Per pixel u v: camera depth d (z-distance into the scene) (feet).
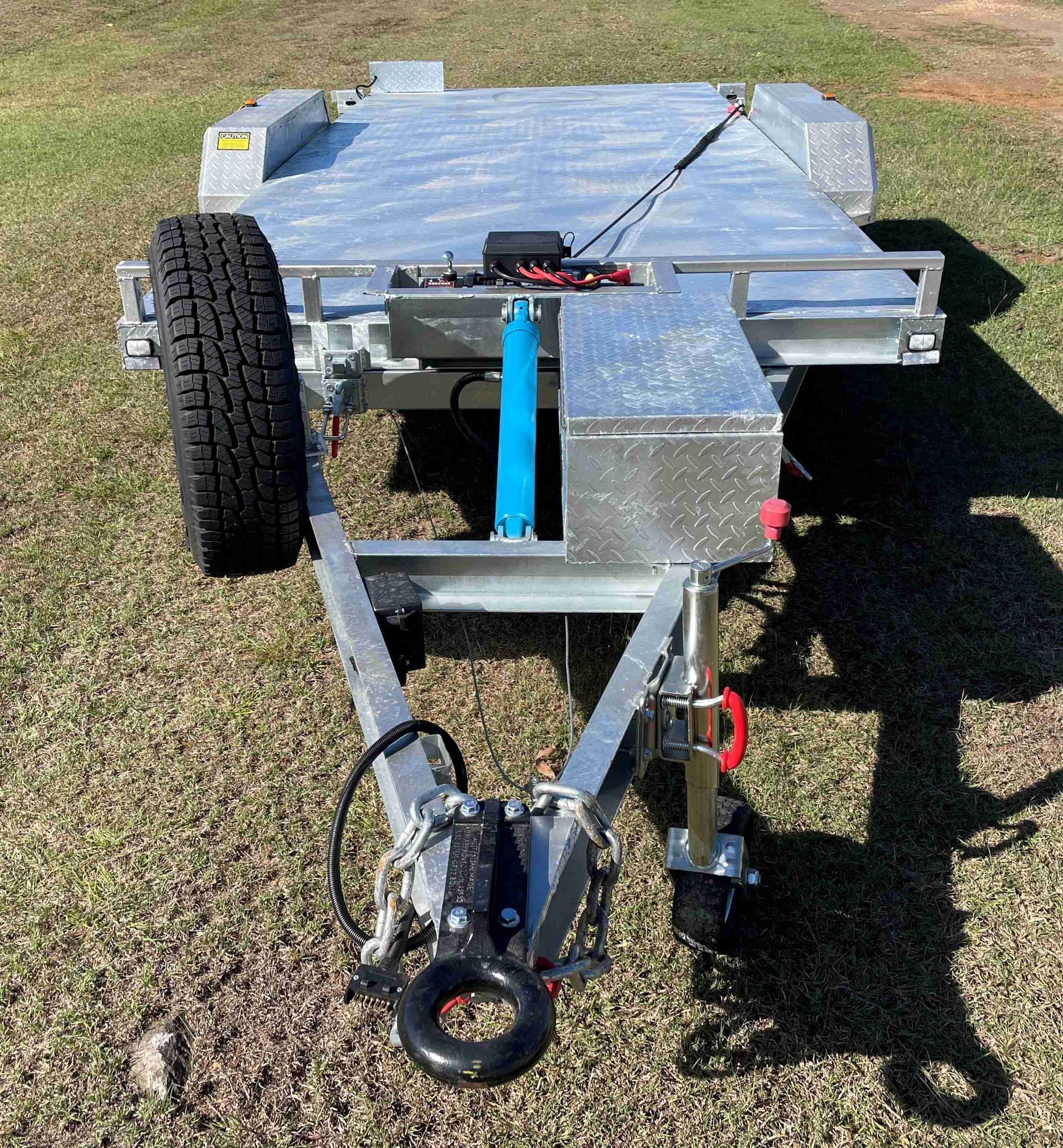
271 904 8.34
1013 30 51.57
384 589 6.58
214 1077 7.19
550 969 4.32
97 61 48.44
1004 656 10.87
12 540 13.14
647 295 8.12
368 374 10.27
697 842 7.45
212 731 10.09
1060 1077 7.03
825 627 11.35
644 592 6.75
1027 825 8.91
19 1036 7.45
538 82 39.99
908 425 15.42
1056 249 22.12
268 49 50.11
